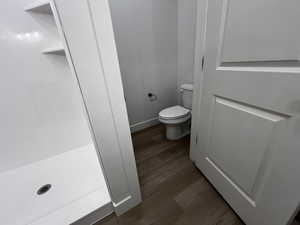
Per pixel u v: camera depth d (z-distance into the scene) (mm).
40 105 1360
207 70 989
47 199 1074
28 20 1129
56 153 1560
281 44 555
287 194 635
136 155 1698
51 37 1243
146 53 1991
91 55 632
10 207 1032
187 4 1854
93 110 707
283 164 628
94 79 667
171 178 1348
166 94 2400
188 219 1009
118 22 1680
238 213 966
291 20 509
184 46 2098
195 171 1411
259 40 628
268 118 660
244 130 795
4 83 1168
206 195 1167
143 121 2312
